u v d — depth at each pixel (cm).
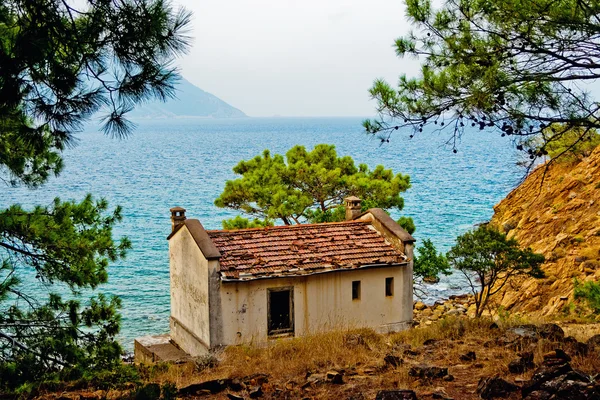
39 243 1767
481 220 7644
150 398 1280
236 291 2625
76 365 1655
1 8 875
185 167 15862
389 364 1444
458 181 11588
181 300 2922
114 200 9944
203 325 2675
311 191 4022
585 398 1051
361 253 2873
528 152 1260
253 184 3809
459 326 1789
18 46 841
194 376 1577
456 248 3177
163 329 4134
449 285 4916
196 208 9144
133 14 861
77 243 1800
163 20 863
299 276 2695
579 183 4494
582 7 1158
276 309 2706
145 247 6519
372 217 3100
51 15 865
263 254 2769
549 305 3388
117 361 1728
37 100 912
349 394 1259
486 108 1237
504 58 1250
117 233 7250
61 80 875
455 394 1210
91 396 1370
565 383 1084
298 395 1298
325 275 2745
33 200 9694
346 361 1545
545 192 4762
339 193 4022
